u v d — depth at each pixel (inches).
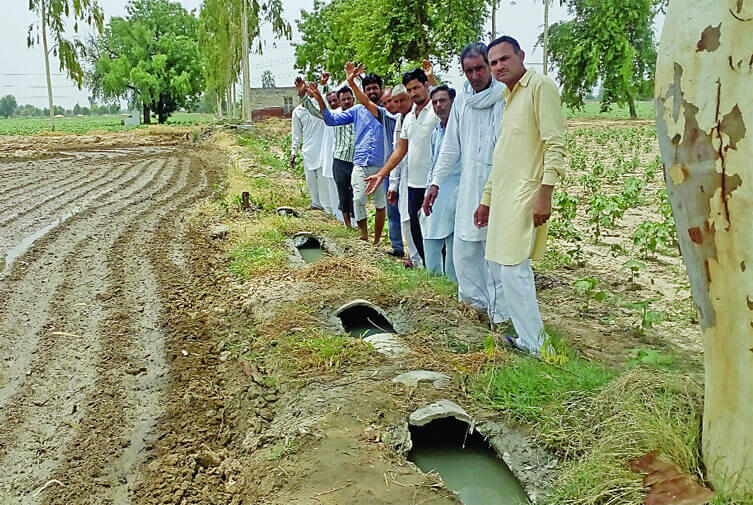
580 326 200.7
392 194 283.9
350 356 168.7
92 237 338.0
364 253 292.2
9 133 1692.9
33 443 142.9
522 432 129.6
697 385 122.6
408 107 268.7
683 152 92.4
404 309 211.3
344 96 337.1
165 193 504.7
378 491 110.9
